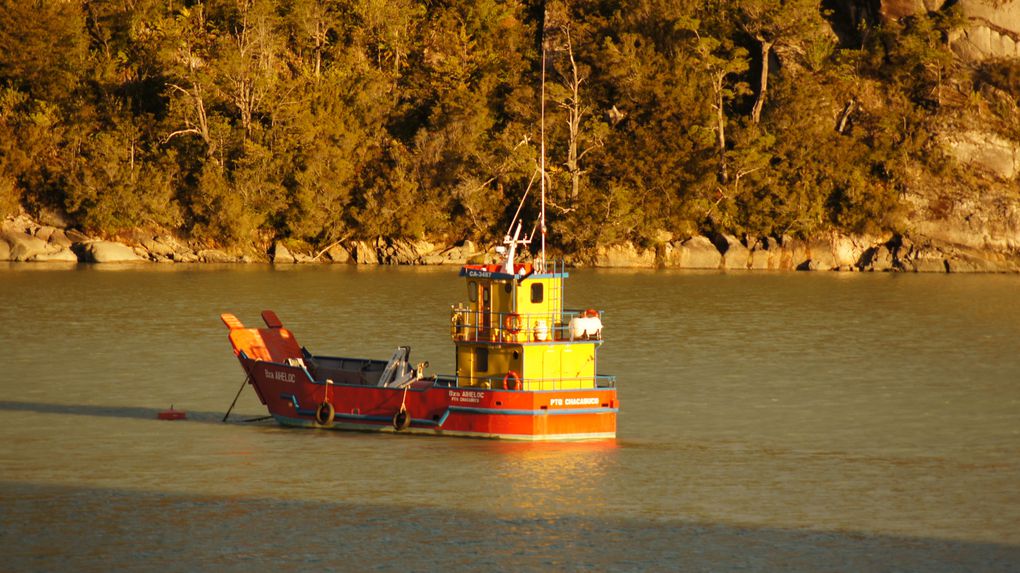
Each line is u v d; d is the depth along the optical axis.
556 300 142.12
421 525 107.81
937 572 98.69
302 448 134.62
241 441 138.88
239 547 102.31
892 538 106.69
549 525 108.50
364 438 139.25
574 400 138.38
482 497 116.19
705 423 156.75
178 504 113.62
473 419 138.00
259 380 149.62
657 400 174.00
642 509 113.50
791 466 132.00
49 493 117.50
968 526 110.31
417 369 147.12
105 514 110.81
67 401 167.62
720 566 99.38
